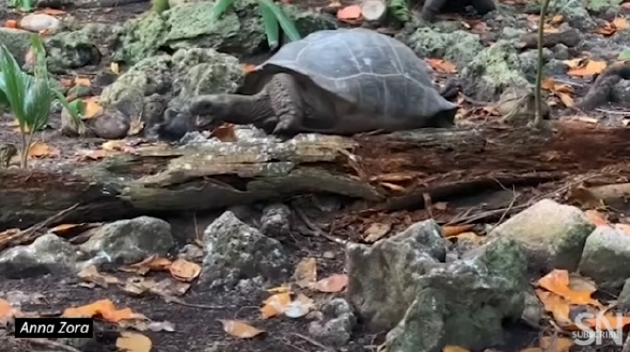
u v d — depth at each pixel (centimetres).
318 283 273
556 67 514
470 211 327
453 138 344
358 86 350
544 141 348
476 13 624
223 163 312
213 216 318
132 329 246
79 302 262
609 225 302
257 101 358
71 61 511
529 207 305
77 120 401
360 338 245
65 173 310
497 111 431
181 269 281
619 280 274
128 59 516
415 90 361
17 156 358
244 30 518
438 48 532
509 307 239
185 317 256
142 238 292
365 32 378
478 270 233
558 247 280
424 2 628
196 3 537
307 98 351
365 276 252
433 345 228
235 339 243
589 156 350
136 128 411
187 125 392
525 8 646
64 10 640
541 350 235
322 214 324
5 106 418
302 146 319
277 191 317
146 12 598
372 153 335
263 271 279
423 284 229
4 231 305
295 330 249
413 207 329
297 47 364
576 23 611
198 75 421
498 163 343
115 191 309
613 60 534
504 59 475
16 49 514
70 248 287
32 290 269
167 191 309
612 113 442
